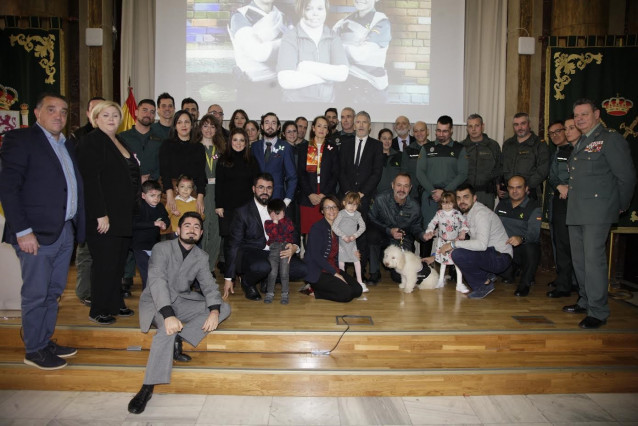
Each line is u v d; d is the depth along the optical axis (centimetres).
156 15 560
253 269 363
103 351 298
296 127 454
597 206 322
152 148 405
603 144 320
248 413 257
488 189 459
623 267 507
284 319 325
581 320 335
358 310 349
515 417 259
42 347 278
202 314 292
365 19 565
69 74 550
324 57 564
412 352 304
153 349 266
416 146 482
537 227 404
